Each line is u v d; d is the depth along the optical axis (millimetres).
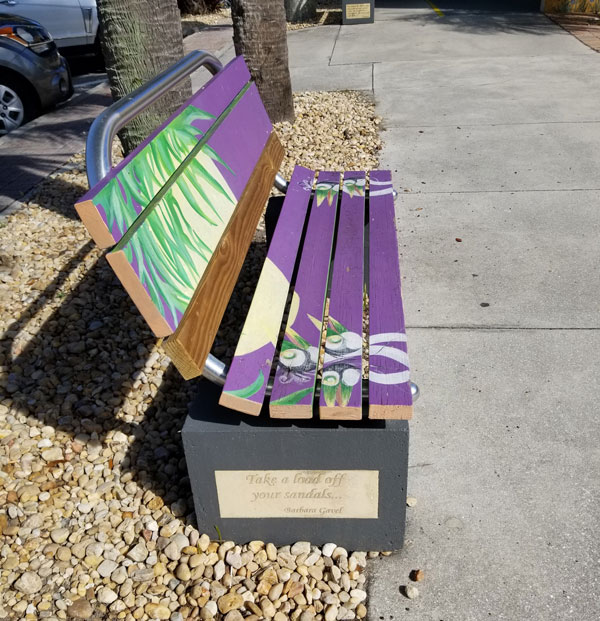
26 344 3107
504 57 8453
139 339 3148
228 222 2348
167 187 1954
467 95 6879
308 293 2377
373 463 1902
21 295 3514
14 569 2012
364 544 2055
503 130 5789
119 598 1926
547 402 2646
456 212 4320
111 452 2482
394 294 2359
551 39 9398
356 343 2070
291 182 3373
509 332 3094
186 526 2133
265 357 2018
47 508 2227
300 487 1965
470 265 3686
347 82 7629
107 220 1587
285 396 1834
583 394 2680
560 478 2289
